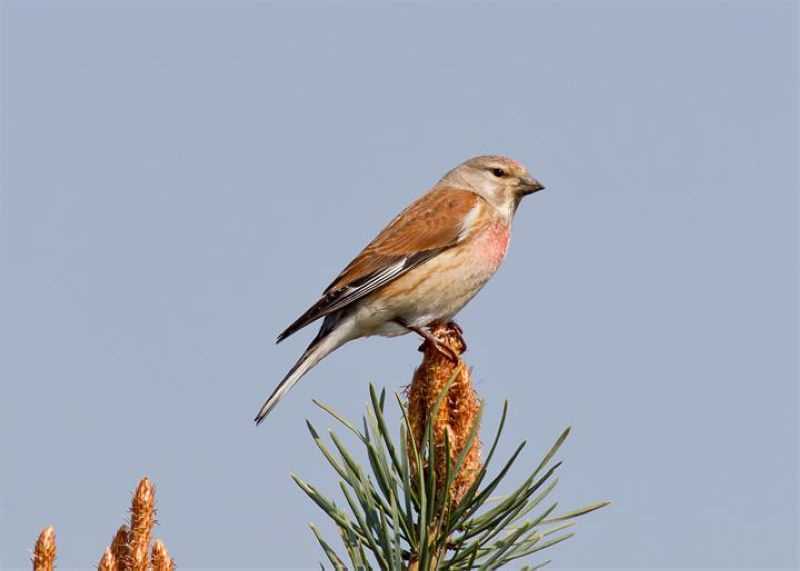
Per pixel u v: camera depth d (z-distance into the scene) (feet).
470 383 16.56
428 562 15.47
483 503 15.37
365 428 15.90
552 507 15.28
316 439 15.70
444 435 15.47
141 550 14.07
